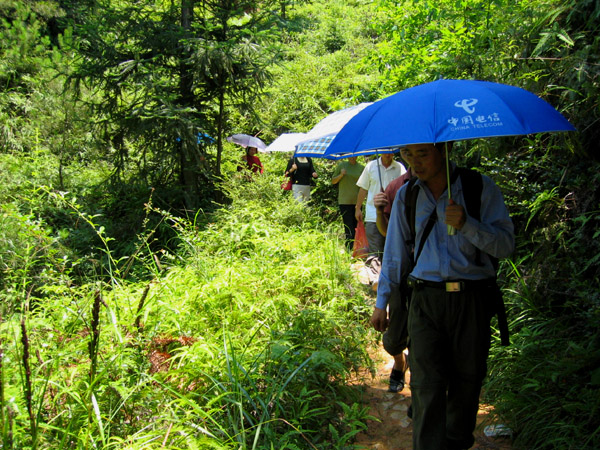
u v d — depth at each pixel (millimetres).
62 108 10945
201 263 5441
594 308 3566
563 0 4629
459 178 2723
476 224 2580
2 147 10977
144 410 3043
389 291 2957
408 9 6773
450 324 2697
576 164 4355
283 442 2885
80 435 2582
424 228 2754
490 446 3213
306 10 22203
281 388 3102
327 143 7559
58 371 2984
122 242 8312
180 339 3643
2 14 11633
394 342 3625
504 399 3438
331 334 4301
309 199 9891
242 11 9344
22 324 2258
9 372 2682
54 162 10688
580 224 4137
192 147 8891
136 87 8672
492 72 5141
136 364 3230
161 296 4391
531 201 4535
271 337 3855
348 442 3314
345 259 5988
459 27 5660
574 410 3053
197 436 2895
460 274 2684
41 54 11312
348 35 20172
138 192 9391
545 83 4559
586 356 3244
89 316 3393
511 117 2338
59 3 11875
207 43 8625
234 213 7988
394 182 3791
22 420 2484
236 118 13289
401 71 6691
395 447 3277
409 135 2357
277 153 13109
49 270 4363
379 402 3850
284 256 5949
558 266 4113
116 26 9164
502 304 2791
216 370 3404
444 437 2674
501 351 3840
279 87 15031
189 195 9234
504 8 5180
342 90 15062
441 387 2691
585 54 4137
